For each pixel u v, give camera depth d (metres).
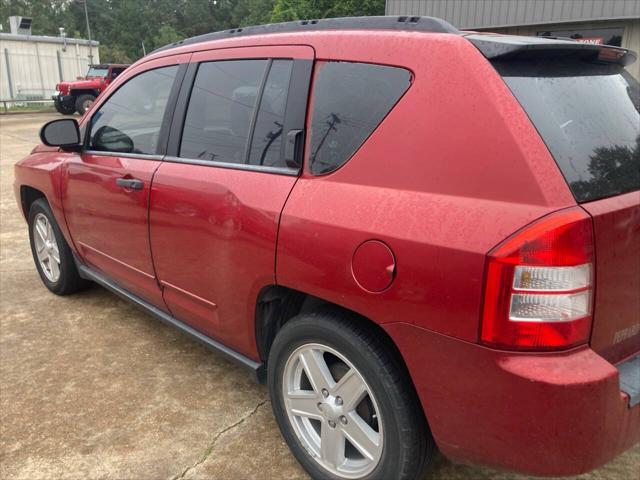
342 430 2.18
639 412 1.77
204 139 2.75
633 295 1.83
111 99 3.47
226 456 2.57
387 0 13.56
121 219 3.22
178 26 96.06
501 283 1.61
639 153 2.02
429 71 1.90
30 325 3.89
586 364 1.63
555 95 1.87
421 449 1.98
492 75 1.79
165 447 2.62
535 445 1.65
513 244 1.60
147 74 3.22
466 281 1.67
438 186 1.80
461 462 1.92
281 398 2.41
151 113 3.11
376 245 1.87
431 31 1.99
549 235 1.57
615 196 1.78
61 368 3.32
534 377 1.59
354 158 2.05
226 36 2.81
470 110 1.78
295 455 2.41
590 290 1.65
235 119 2.60
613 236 1.70
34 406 2.93
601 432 1.64
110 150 3.40
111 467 2.49
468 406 1.74
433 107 1.86
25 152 12.42
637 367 1.86
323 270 2.04
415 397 1.95
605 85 2.09
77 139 3.54
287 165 2.29
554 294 1.59
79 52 30.75
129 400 3.00
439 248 1.72
